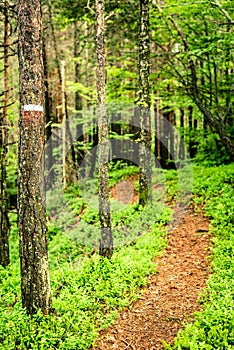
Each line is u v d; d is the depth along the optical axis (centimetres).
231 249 940
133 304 781
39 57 643
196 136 2042
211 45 1234
